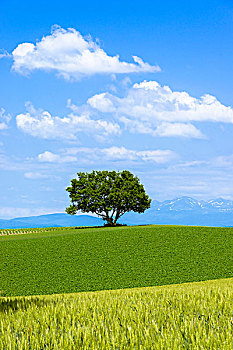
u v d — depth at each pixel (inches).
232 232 2204.7
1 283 1288.1
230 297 427.8
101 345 244.4
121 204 3363.7
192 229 2378.2
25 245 2048.5
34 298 490.3
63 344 246.4
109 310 353.7
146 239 2069.4
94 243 2018.9
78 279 1315.2
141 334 264.2
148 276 1336.1
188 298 420.5
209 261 1557.6
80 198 3435.0
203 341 246.7
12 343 251.1
